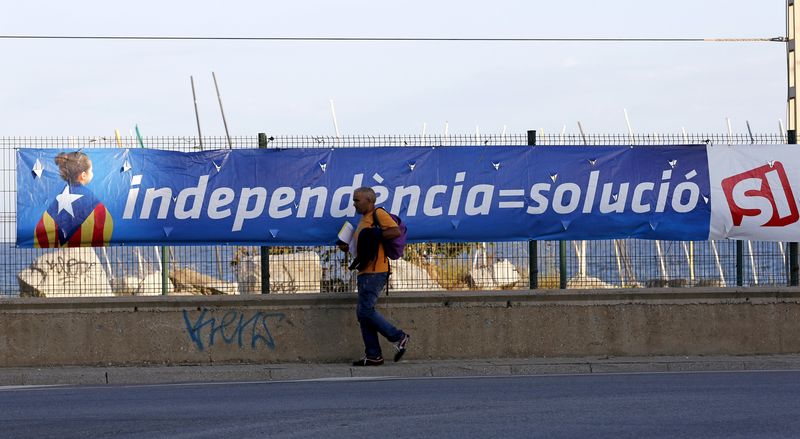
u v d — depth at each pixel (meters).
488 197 15.55
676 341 15.17
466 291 15.02
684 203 15.77
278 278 15.30
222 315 14.71
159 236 15.23
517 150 15.62
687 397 10.91
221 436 8.82
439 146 15.55
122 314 14.59
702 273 15.70
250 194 15.38
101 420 9.77
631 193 15.73
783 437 8.58
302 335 14.81
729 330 15.23
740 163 15.89
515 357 14.98
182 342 14.64
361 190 14.13
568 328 15.05
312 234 15.40
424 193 15.51
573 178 15.66
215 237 15.34
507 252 15.55
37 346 14.48
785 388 11.66
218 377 13.85
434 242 15.45
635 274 15.63
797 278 15.78
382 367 14.04
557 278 15.55
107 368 14.34
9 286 14.84
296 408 10.38
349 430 9.02
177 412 10.23
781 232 15.81
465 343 14.94
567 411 9.98
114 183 15.21
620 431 8.87
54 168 15.11
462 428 9.05
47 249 14.99
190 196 15.31
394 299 14.87
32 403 11.09
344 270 15.32
